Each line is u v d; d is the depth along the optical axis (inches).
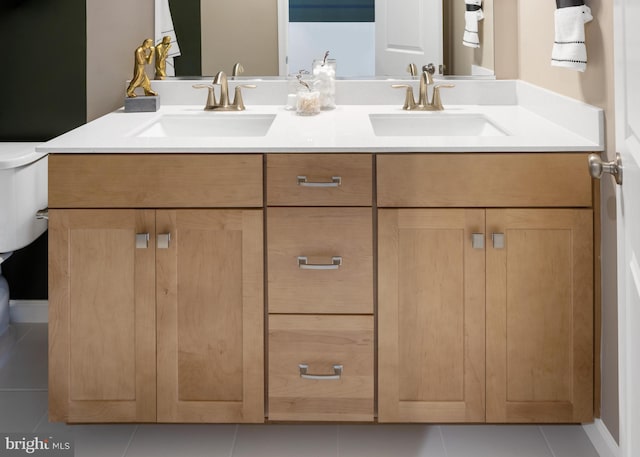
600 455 75.4
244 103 105.7
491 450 76.8
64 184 75.3
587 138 76.4
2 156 94.7
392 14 105.5
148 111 100.0
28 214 97.6
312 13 105.6
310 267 75.2
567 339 76.1
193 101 106.1
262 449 77.2
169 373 77.4
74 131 84.3
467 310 76.0
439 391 77.1
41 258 111.4
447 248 75.4
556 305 75.7
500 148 74.0
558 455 75.7
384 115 96.6
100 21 105.6
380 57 106.2
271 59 106.3
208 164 74.7
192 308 76.7
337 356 76.9
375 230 75.7
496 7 104.7
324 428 81.9
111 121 92.0
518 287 75.6
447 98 105.2
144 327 76.9
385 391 77.1
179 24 105.9
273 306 76.3
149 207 75.5
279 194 74.9
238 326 76.8
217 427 82.2
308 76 106.3
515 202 74.6
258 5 105.5
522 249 75.2
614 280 71.3
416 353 76.7
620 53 56.8
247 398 77.5
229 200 75.1
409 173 74.4
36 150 74.2
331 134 81.0
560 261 75.3
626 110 55.8
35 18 105.3
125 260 76.3
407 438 79.5
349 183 74.6
